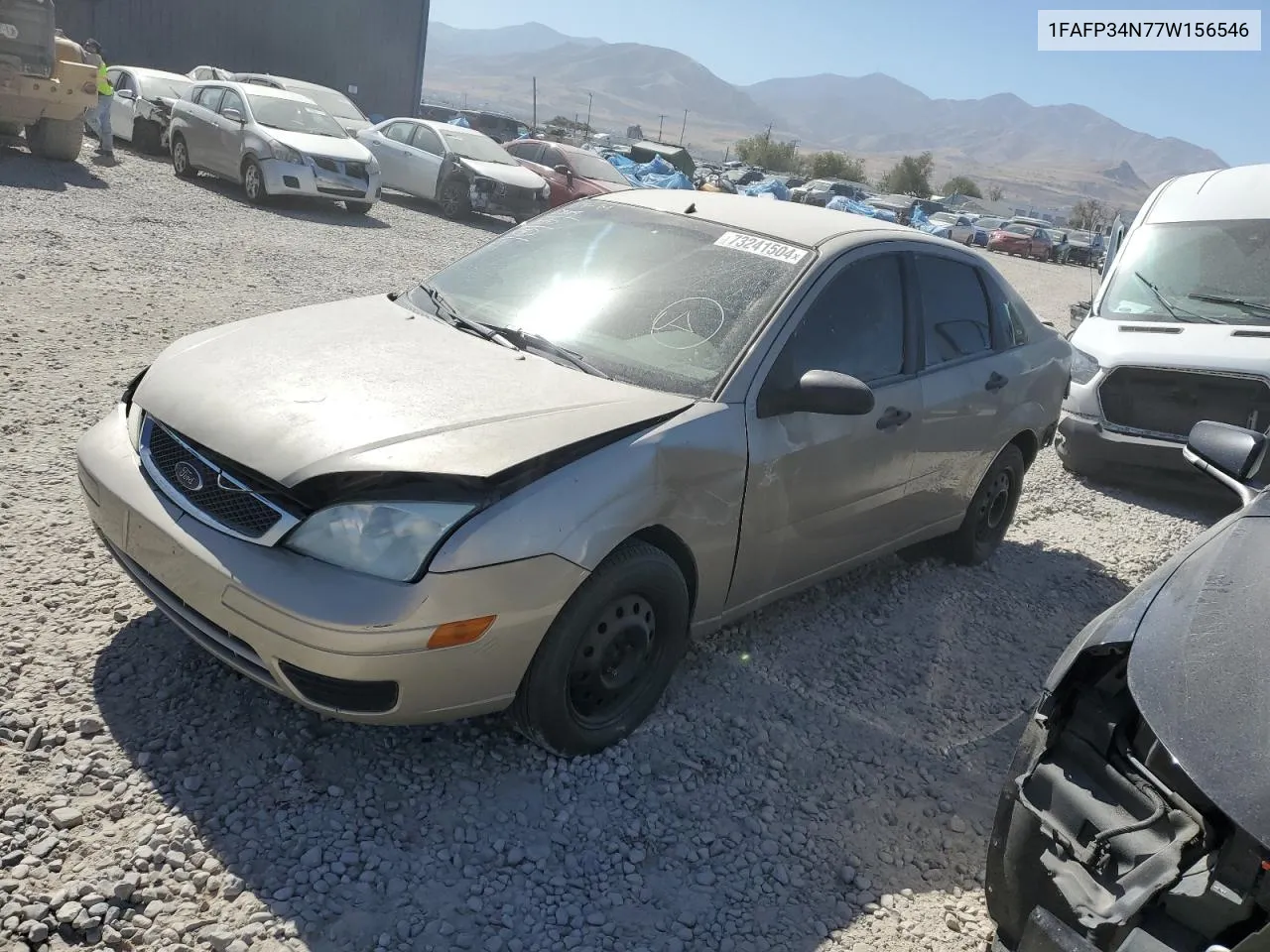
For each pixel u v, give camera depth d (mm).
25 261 8609
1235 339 7359
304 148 14617
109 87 15594
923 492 4711
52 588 3785
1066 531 6766
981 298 5098
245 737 3166
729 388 3525
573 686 3213
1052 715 2438
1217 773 2045
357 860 2775
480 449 2904
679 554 3438
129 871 2596
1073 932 2129
